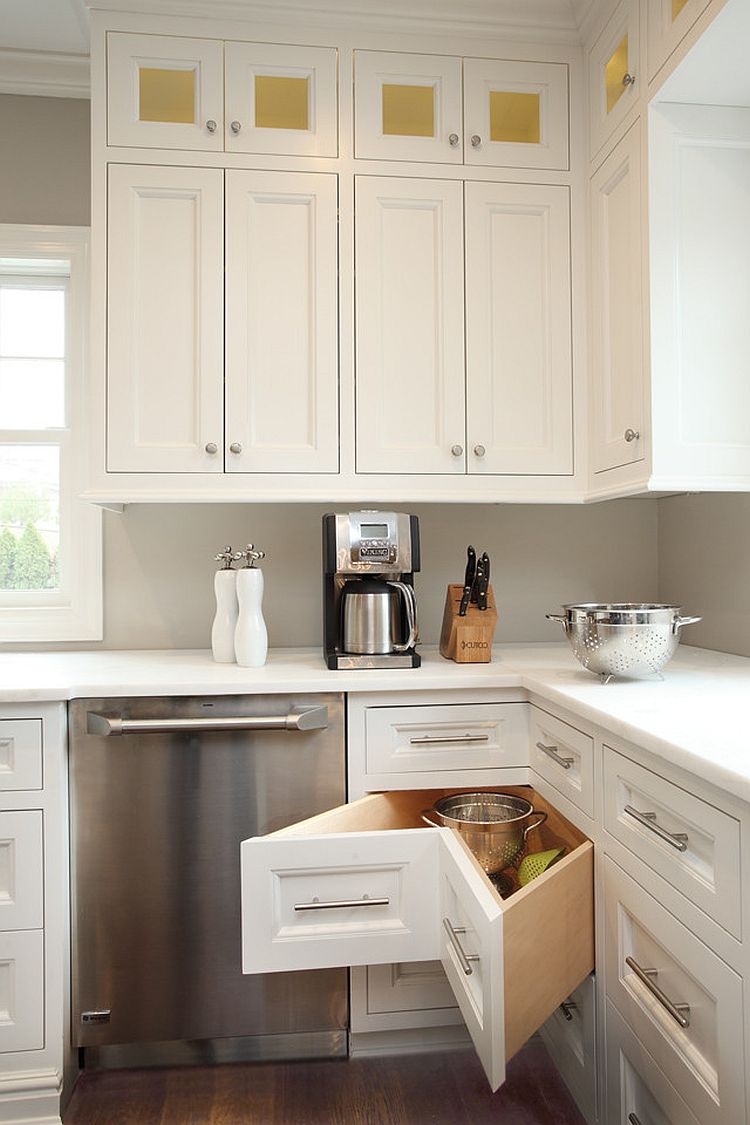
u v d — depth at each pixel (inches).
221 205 74.3
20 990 61.9
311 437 75.2
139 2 73.0
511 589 92.5
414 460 76.0
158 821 64.8
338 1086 65.0
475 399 76.9
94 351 73.0
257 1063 68.3
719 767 37.5
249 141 74.7
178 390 74.0
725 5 51.9
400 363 76.3
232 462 74.0
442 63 76.9
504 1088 64.5
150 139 73.8
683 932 43.0
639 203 66.2
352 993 66.9
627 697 56.4
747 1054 36.8
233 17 74.4
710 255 64.9
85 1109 62.4
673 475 64.1
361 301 75.8
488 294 77.4
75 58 85.5
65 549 89.7
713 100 64.2
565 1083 64.4
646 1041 47.6
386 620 72.9
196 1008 65.3
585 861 54.9
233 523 89.0
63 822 63.2
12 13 78.5
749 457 65.2
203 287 74.0
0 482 90.4
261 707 65.6
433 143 76.8
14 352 91.6
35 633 86.8
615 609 70.4
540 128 78.7
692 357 64.7
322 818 59.4
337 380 75.4
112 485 72.9
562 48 78.7
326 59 75.5
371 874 53.0
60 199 88.3
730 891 38.2
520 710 68.9
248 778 65.6
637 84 66.5
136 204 73.7
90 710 64.3
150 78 74.8
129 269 73.5
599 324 75.5
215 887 65.2
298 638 89.6
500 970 43.5
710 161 65.1
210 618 88.7
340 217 75.6
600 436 75.4
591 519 93.6
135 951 64.8
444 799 68.9
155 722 63.2
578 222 78.6
